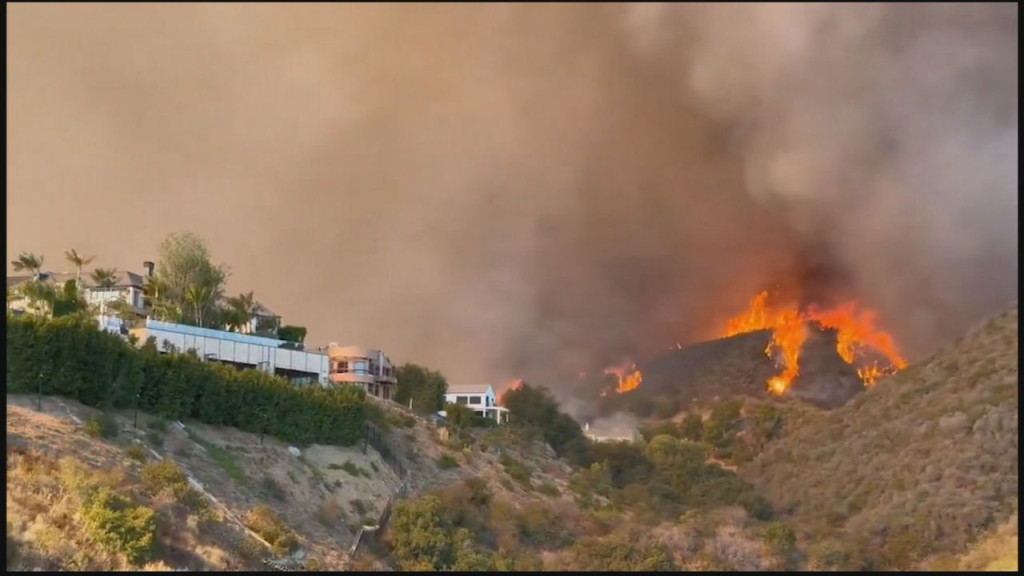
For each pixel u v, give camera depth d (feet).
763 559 157.69
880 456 235.20
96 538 83.10
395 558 124.36
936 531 172.14
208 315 225.35
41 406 109.91
